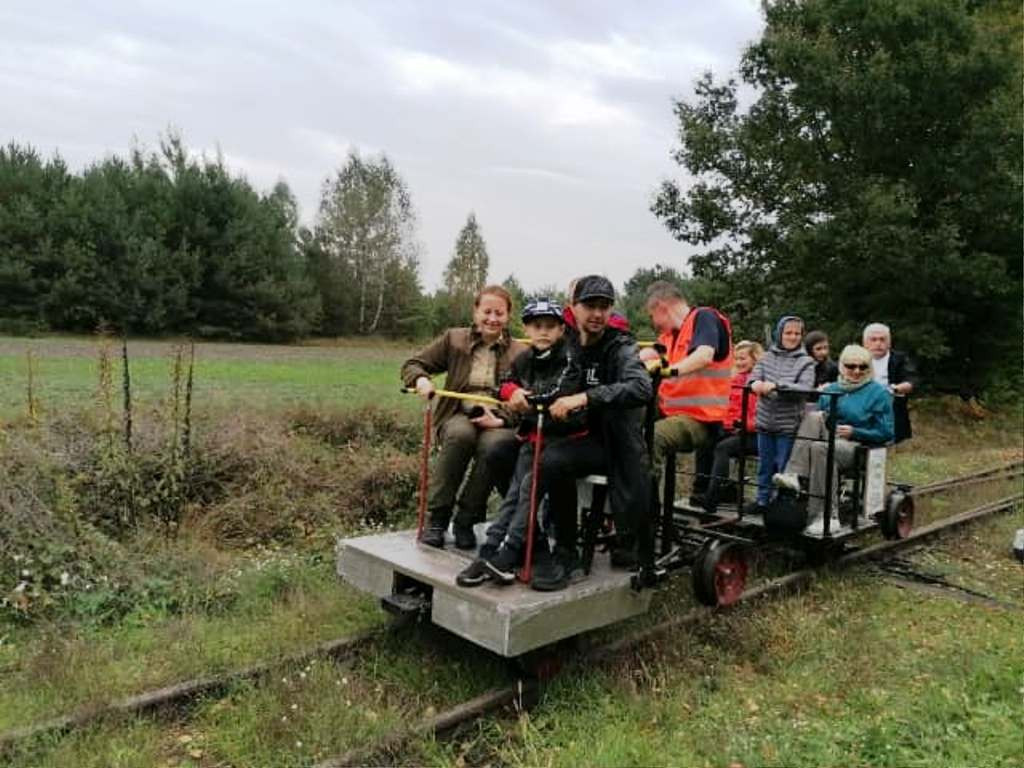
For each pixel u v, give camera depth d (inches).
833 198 730.8
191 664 173.9
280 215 1716.3
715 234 783.7
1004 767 143.2
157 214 1502.2
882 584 253.4
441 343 205.3
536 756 145.6
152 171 1585.9
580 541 187.0
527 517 166.2
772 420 262.2
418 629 193.9
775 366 270.2
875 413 263.4
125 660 175.3
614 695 168.6
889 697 172.6
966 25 674.8
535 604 154.9
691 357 218.8
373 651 184.9
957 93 674.2
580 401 160.2
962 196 693.9
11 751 138.9
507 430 191.8
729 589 216.2
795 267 751.1
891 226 650.2
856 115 692.1
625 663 181.0
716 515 253.3
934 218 689.6
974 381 783.7
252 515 266.1
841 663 189.8
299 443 314.3
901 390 326.6
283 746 146.5
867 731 152.8
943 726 158.4
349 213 2007.9
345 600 210.7
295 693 159.6
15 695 159.8
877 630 211.9
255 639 187.9
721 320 229.1
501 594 158.7
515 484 176.4
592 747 148.6
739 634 202.2
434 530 192.7
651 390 166.2
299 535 262.8
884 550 286.7
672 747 150.0
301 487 284.4
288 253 1679.4
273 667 168.7
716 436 236.5
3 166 1467.8
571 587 166.7
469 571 163.8
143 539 233.8
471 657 182.4
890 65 671.8
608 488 174.1
